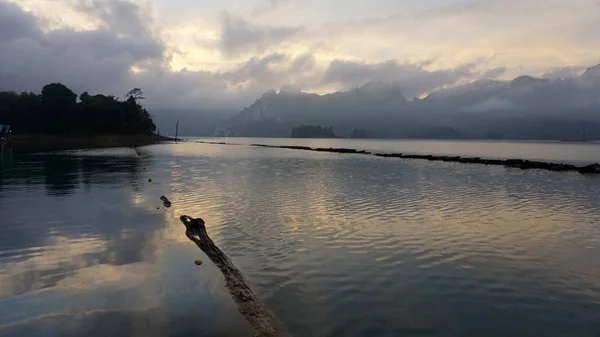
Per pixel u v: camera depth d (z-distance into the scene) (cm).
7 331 649
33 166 3644
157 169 3588
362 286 912
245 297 809
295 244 1227
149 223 1416
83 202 1828
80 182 2566
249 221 1521
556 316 784
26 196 1994
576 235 1381
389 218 1608
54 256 1033
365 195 2211
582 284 943
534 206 1948
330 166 4372
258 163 4662
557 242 1294
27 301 763
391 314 782
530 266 1062
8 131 8238
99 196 2005
